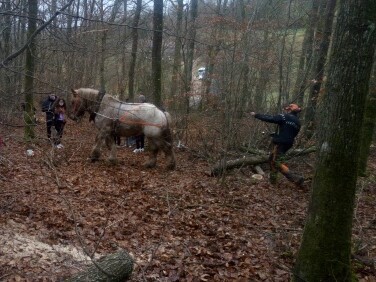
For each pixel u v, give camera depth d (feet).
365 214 26.84
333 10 43.91
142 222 23.25
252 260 19.61
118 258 14.49
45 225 21.27
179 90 54.39
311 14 49.73
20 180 26.73
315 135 38.81
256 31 43.32
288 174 31.99
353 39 13.29
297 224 24.81
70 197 25.63
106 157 38.37
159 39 42.11
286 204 28.63
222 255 19.84
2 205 22.85
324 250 14.39
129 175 32.73
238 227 23.76
